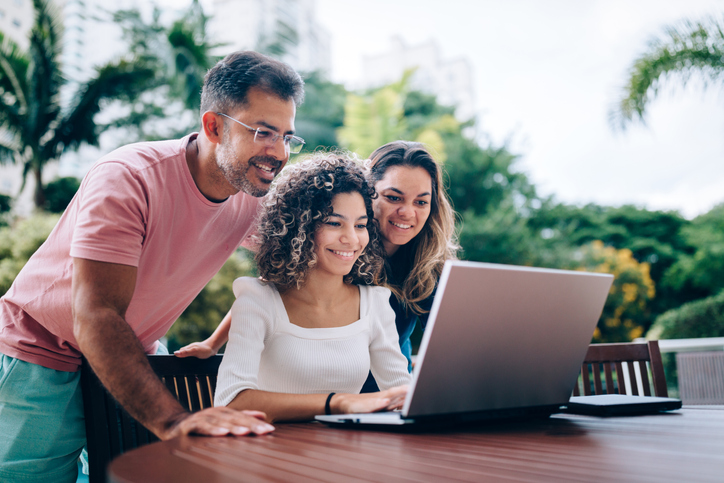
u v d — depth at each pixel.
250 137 1.27
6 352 1.32
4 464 1.31
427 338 0.78
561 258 10.73
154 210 1.26
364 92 15.20
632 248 13.90
